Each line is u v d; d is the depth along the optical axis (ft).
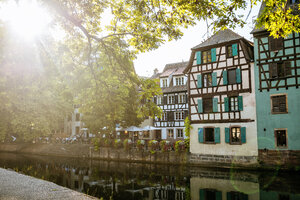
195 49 76.18
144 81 26.13
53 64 22.31
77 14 25.26
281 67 61.52
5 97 22.80
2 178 46.03
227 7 20.18
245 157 64.34
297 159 57.11
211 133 71.67
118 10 25.03
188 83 77.20
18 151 138.41
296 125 57.88
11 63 18.21
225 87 69.67
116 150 91.76
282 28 20.47
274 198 39.34
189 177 58.59
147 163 81.46
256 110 63.72
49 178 61.87
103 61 28.53
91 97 30.01
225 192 44.78
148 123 118.93
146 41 25.73
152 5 23.43
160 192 46.73
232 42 69.26
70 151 111.65
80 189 49.67
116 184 54.13
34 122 44.55
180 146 75.66
